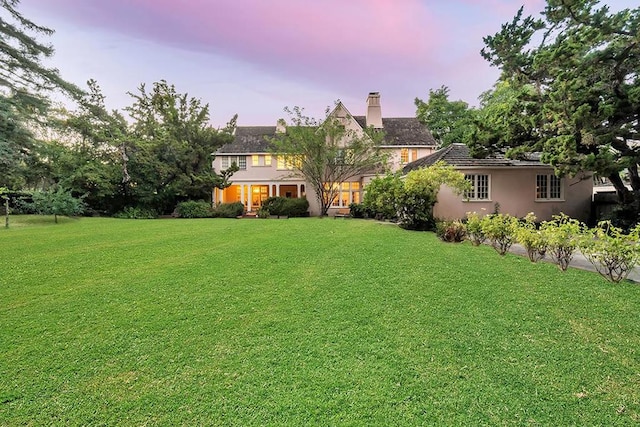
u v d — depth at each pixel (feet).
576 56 36.19
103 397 9.73
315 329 14.30
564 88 34.83
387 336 13.60
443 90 118.32
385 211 49.85
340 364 11.46
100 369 11.22
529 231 24.07
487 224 28.19
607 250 18.92
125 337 13.61
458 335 13.70
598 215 51.24
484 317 15.53
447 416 8.86
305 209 81.51
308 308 16.74
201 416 8.89
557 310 16.34
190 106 82.69
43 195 57.62
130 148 75.31
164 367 11.35
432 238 38.01
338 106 78.23
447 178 43.06
